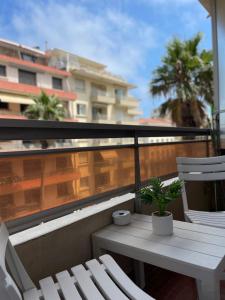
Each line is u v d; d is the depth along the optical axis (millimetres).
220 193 2613
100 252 1389
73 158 1456
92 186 1574
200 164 1916
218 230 1370
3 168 1140
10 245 1015
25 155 1197
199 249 1164
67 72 18359
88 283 1030
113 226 1509
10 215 1165
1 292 729
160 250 1174
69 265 1318
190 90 8711
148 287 1595
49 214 1320
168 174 2336
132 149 1879
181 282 1628
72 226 1335
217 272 1025
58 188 1371
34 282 1171
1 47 16625
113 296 944
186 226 1436
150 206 1870
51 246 1243
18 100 15344
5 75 15234
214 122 2842
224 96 3184
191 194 2400
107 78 20828
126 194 1814
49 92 16609
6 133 1069
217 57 3281
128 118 23344
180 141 2535
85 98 19734
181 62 8719
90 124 1406
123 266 1598
